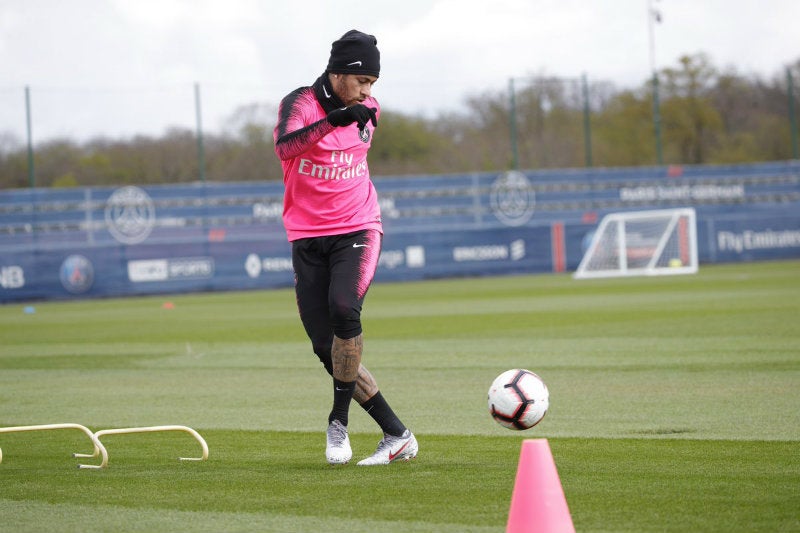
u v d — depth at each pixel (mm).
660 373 36219
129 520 17344
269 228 126250
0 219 116625
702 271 121250
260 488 19562
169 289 122125
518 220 135250
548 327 55594
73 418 30891
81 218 118938
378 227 22281
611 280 109375
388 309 75562
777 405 28734
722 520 16297
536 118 166875
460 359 42812
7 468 22391
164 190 122000
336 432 21609
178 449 24641
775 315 57062
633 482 19266
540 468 14383
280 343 52812
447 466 21422
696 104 171000
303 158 21281
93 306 100188
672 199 141000
